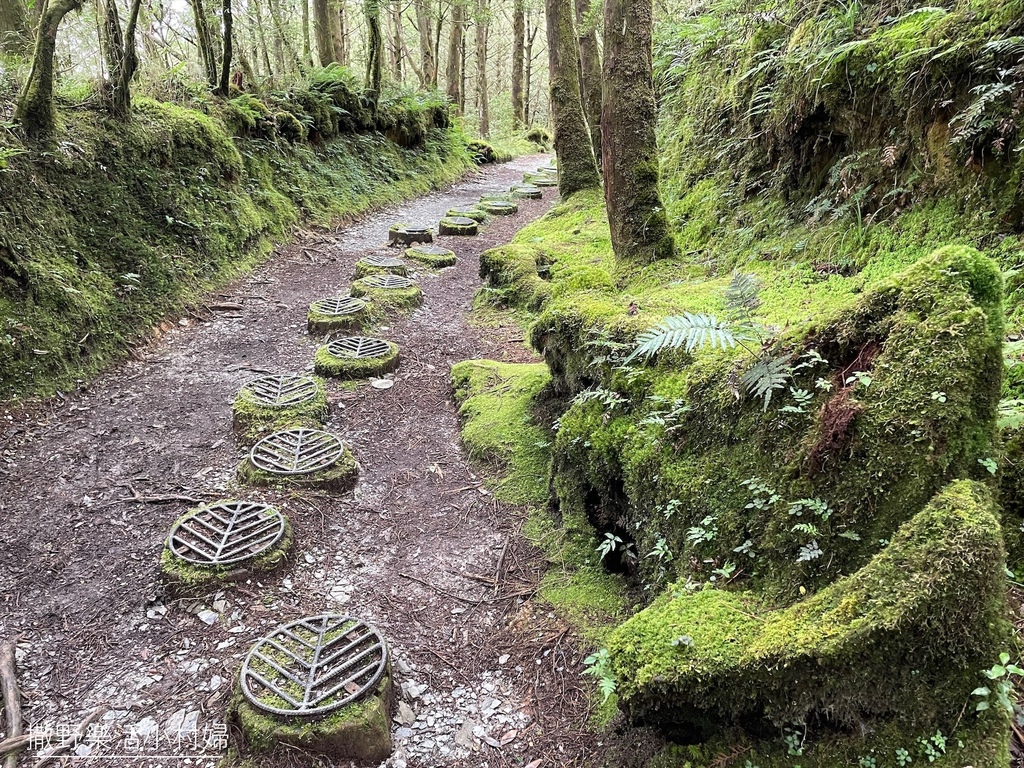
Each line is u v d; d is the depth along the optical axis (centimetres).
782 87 493
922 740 169
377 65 1238
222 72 886
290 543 347
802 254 423
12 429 437
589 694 260
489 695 271
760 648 189
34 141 571
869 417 201
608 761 230
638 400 309
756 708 193
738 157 572
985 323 190
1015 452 213
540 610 309
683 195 646
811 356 227
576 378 383
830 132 441
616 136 514
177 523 356
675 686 196
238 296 701
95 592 318
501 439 443
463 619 312
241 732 246
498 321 665
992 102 313
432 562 350
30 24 709
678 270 487
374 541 365
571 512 353
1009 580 200
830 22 464
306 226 929
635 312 369
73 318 516
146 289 602
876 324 213
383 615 312
